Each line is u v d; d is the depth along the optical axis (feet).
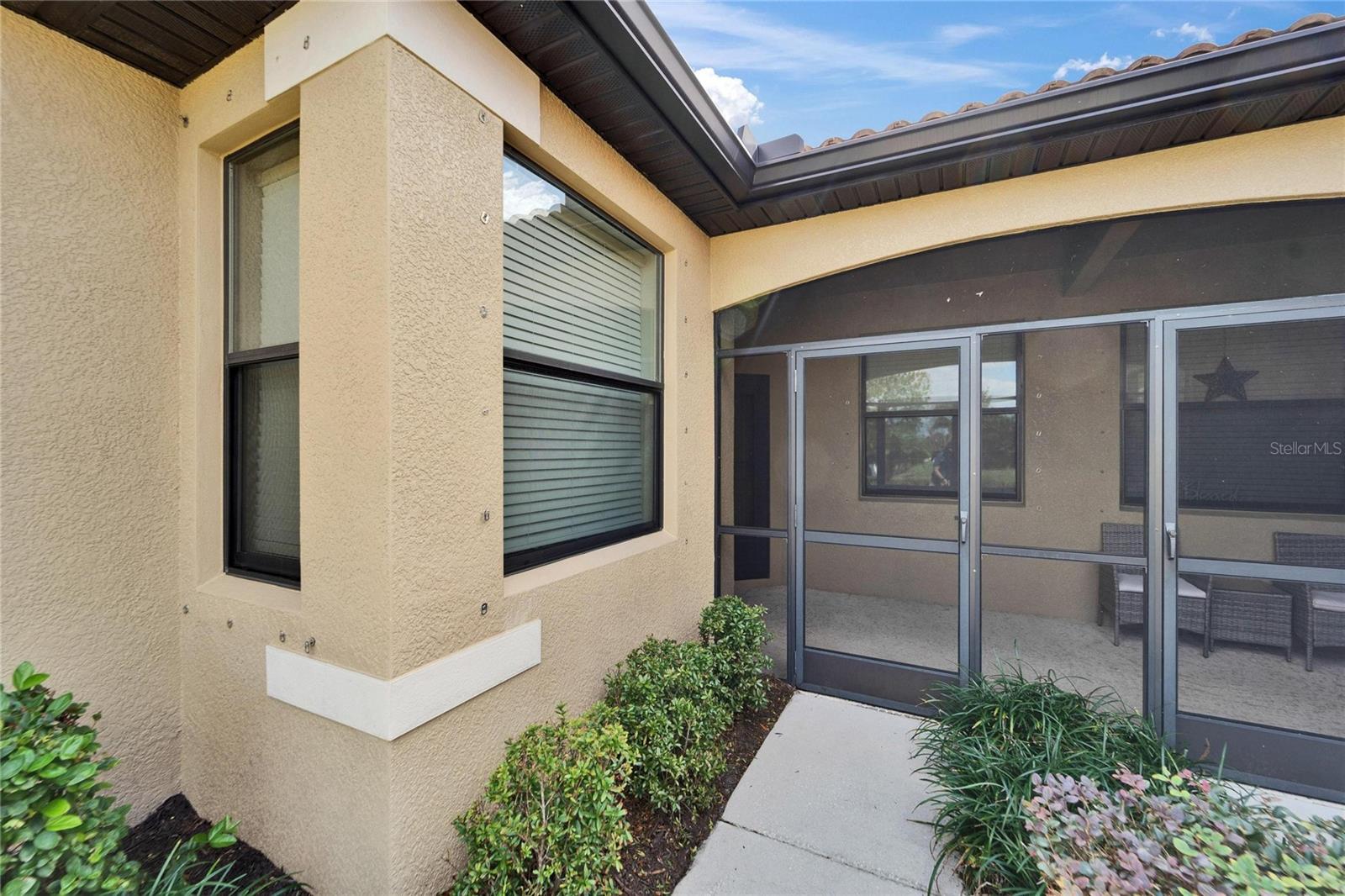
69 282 5.75
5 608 5.32
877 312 10.77
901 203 9.98
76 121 5.80
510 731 6.30
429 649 5.22
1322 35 6.23
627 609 8.82
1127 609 9.29
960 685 10.01
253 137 6.53
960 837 6.32
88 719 5.98
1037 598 10.01
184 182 6.77
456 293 5.58
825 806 7.43
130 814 6.31
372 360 4.94
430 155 5.25
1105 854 4.69
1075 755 6.67
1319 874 3.95
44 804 3.73
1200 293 8.53
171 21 5.60
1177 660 8.64
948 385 10.21
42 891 3.55
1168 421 8.68
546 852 5.02
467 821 5.34
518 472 7.32
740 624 10.25
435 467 5.32
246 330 6.97
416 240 5.10
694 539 11.19
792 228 10.98
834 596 11.19
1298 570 8.05
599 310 8.93
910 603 10.68
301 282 5.57
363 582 5.02
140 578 6.43
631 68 6.69
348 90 5.10
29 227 5.42
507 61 6.22
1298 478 8.13
